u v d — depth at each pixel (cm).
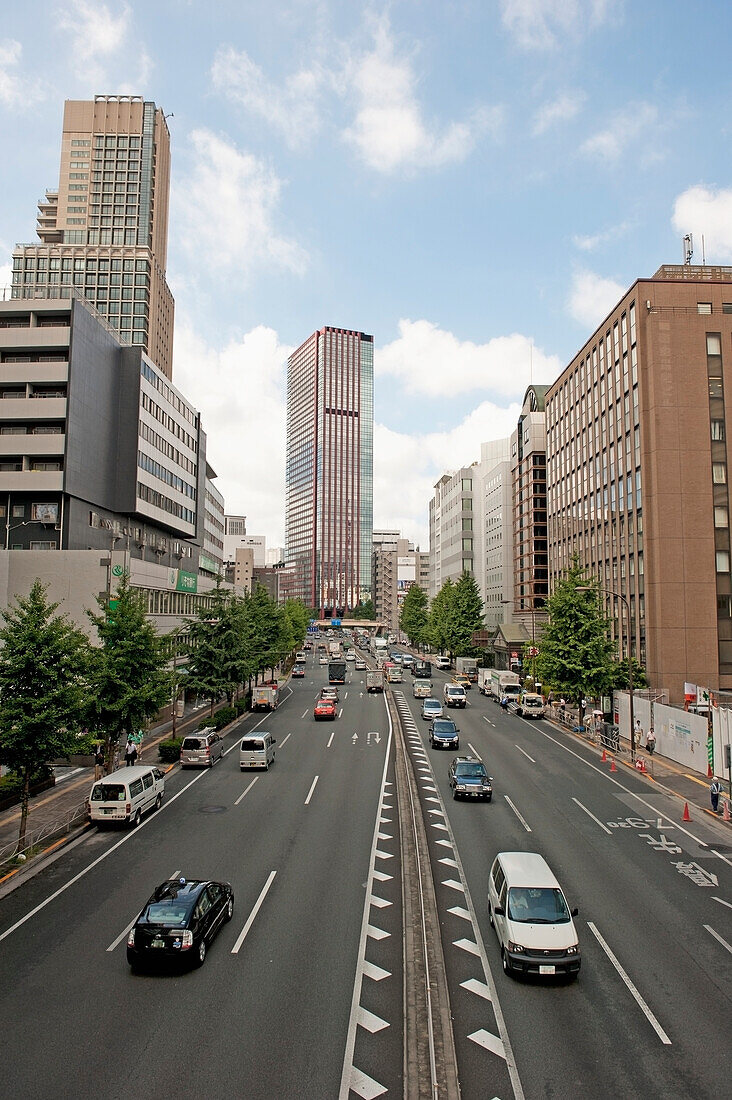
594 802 2950
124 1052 1159
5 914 1753
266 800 2908
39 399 5716
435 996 1338
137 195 14425
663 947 1584
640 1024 1262
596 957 1530
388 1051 1170
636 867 2136
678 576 5638
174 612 6544
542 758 3950
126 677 3003
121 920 1711
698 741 3641
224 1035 1209
